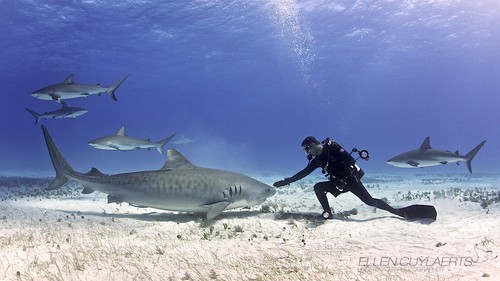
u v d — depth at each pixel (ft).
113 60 179.22
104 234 25.54
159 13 125.90
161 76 221.05
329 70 212.23
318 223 27.94
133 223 30.63
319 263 18.31
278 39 153.79
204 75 222.89
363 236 23.66
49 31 137.80
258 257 19.44
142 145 51.42
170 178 30.99
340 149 28.09
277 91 326.85
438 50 170.19
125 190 31.71
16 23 129.29
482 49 173.58
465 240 21.67
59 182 34.40
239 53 173.78
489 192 50.83
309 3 117.70
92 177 33.09
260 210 35.37
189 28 140.56
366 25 135.54
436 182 77.61
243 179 31.86
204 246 21.66
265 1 118.01
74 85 47.62
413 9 121.60
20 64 185.37
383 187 65.92
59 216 33.99
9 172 144.87
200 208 30.48
